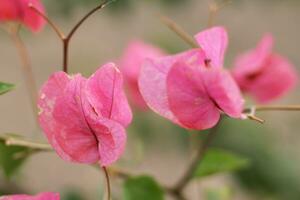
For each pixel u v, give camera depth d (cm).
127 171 63
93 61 110
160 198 61
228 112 47
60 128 47
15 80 150
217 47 47
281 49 163
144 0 89
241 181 89
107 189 48
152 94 47
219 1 87
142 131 91
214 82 46
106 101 47
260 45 66
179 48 98
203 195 71
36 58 142
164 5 91
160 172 136
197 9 138
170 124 93
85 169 96
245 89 67
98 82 46
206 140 64
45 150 61
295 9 158
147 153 101
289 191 89
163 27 99
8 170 63
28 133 149
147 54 70
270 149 89
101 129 46
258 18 153
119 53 136
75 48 137
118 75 46
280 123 98
